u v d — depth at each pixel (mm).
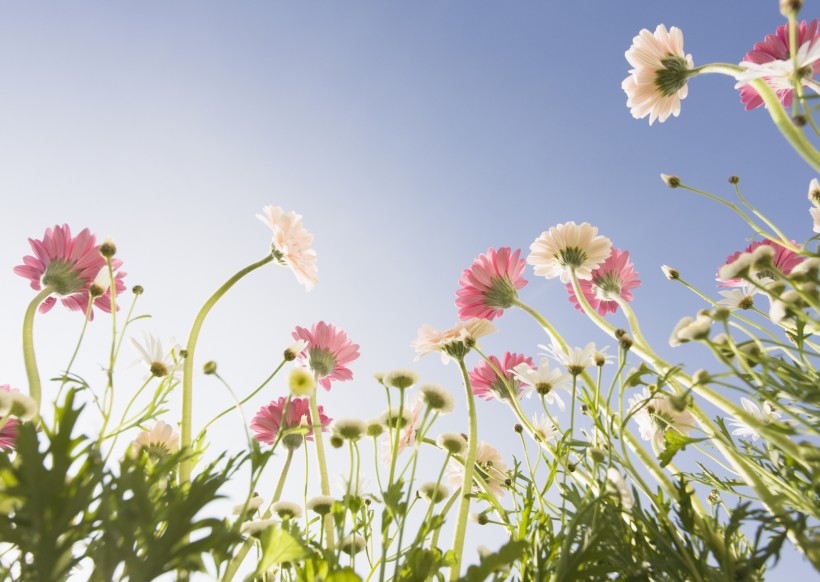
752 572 422
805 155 459
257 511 609
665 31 735
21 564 356
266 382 544
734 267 461
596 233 755
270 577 521
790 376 464
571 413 558
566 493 536
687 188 619
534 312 690
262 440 718
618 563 444
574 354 604
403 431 606
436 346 648
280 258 645
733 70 524
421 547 446
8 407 431
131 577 350
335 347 769
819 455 422
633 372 539
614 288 772
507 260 775
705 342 446
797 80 467
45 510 359
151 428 587
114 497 379
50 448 370
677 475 556
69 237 679
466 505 522
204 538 375
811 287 462
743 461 472
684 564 439
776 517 416
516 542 417
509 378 762
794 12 477
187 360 535
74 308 694
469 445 558
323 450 623
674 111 733
